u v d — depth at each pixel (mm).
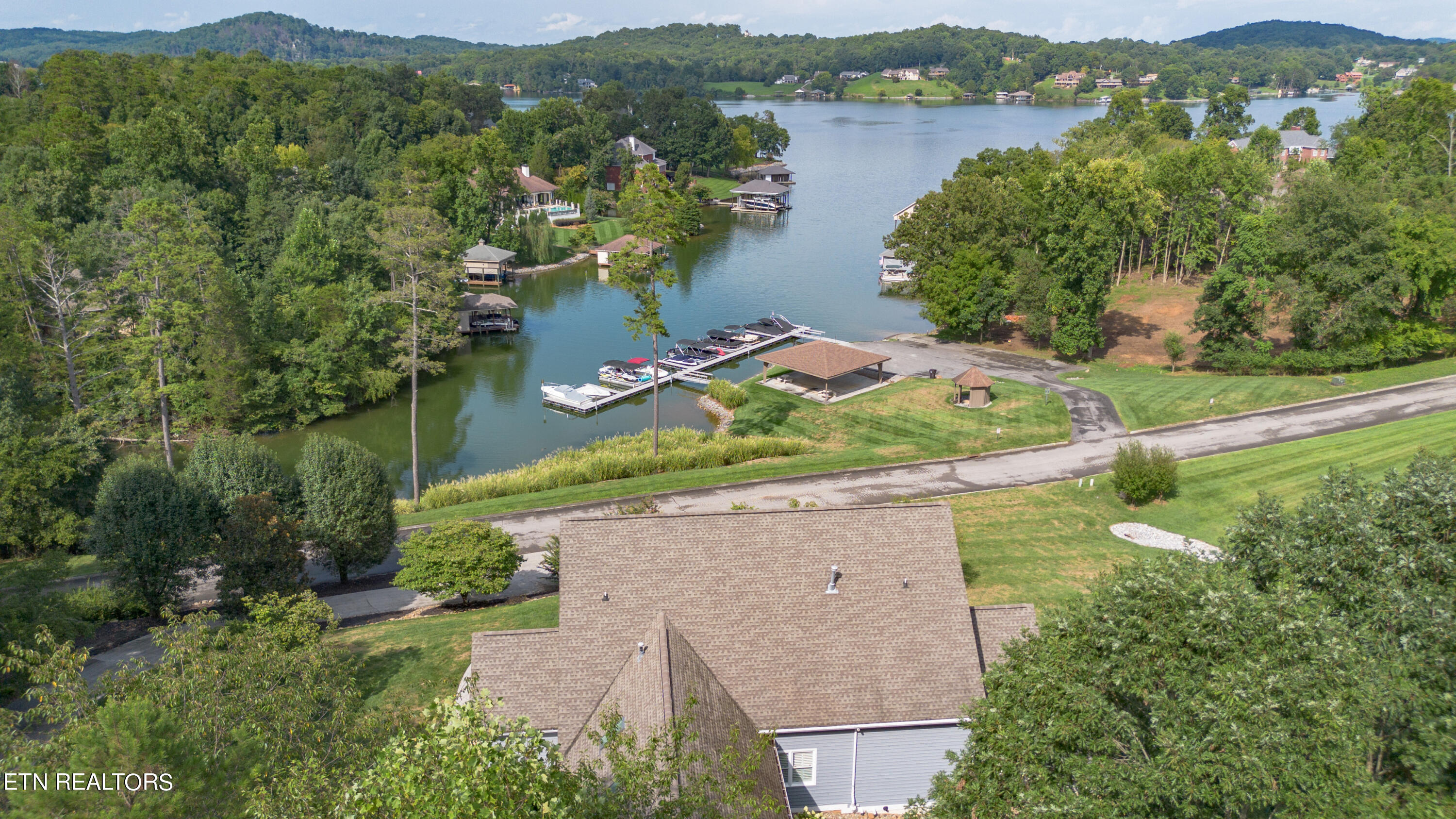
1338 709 15602
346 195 120938
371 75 196500
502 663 25531
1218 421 60531
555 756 14961
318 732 19578
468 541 36656
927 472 54281
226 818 16281
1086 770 16703
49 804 14625
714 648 24984
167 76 151500
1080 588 38531
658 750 19234
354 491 39406
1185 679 16703
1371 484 22453
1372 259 65562
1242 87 177375
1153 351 81125
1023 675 18922
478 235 123625
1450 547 20375
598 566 26156
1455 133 112688
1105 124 141750
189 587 37969
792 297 109062
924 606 26250
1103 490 50250
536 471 56406
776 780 21953
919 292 97375
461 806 12953
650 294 58125
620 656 24875
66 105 116312
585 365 85125
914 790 25469
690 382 80188
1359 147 104062
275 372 70500
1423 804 15727
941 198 93438
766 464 55906
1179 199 96375
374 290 76875
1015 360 81000
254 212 93750
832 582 26125
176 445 64062
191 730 17984
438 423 70125
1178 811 16188
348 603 39188
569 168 175500
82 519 44469
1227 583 17641
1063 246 77375
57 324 66750
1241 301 70188
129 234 66750
